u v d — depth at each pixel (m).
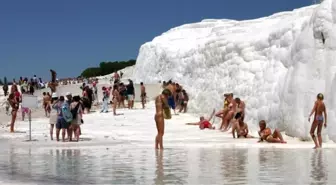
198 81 31.92
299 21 23.41
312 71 20.14
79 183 8.97
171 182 9.02
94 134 23.09
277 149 16.22
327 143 18.27
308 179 9.34
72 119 19.62
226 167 11.17
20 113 35.22
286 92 21.03
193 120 28.64
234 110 23.84
